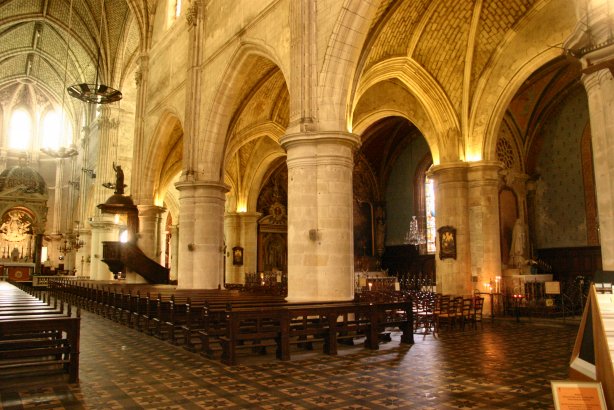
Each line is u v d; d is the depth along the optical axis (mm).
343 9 12750
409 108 20938
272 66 20172
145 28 28078
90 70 42469
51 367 8328
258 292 20281
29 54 47062
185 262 19359
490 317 17922
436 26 17625
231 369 8414
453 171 19203
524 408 6125
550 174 23109
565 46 7164
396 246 31422
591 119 6930
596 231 21266
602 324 3426
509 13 17281
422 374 8039
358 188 31734
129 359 9344
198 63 21125
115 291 17125
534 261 21281
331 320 9961
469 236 19031
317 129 12805
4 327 6961
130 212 24906
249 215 32156
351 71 13141
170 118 25328
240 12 18234
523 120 23188
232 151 24406
